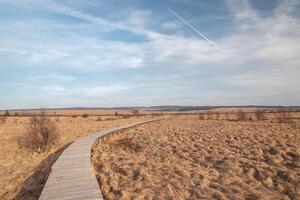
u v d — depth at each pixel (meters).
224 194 7.59
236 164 10.66
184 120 45.22
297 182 8.53
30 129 17.41
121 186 8.33
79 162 10.27
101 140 19.14
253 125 30.02
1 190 8.95
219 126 29.11
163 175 9.45
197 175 9.27
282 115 44.75
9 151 15.26
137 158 12.57
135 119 49.50
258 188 8.21
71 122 39.50
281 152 12.43
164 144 16.36
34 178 10.02
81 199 6.37
